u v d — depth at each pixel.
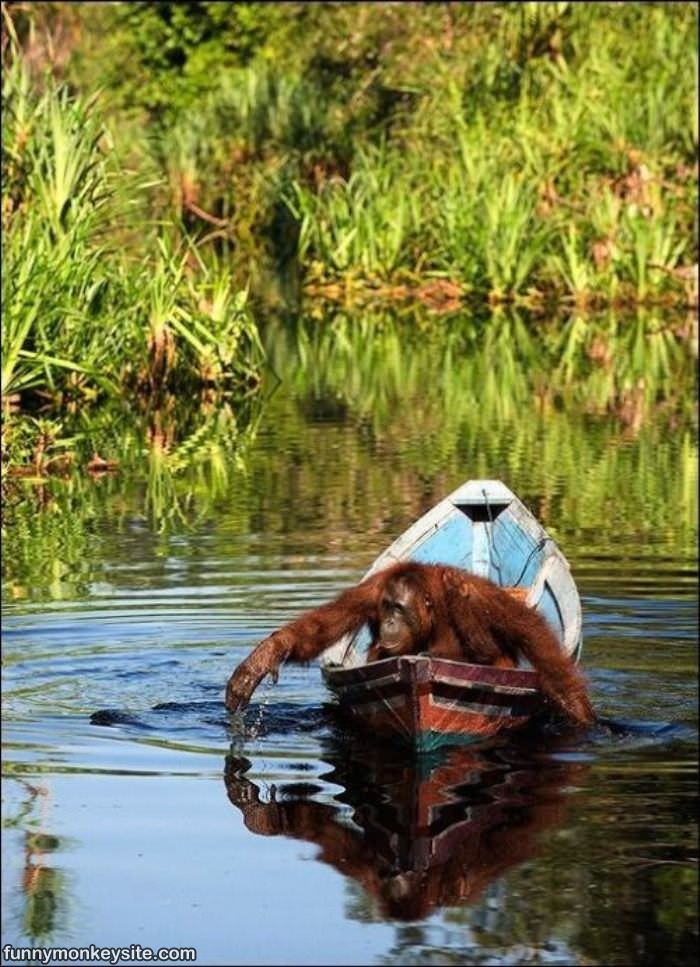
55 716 15.46
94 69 61.12
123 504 24.66
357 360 38.91
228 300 34.94
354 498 24.78
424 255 50.31
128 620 18.34
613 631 18.12
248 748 14.76
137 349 33.00
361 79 60.75
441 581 15.25
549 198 49.75
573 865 12.22
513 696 14.95
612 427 30.88
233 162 57.97
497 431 30.55
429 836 12.70
